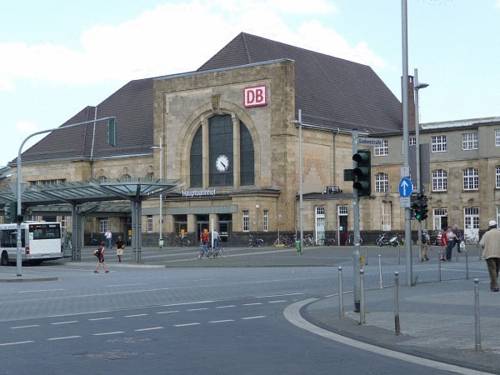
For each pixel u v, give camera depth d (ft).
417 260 154.71
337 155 269.44
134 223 172.04
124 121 312.71
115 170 302.86
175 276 122.31
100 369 37.70
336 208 243.60
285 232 248.11
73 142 319.68
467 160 240.94
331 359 40.47
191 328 54.24
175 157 275.80
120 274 133.49
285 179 249.14
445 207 244.42
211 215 258.57
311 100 269.03
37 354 42.75
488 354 40.81
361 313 54.60
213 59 279.69
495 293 75.87
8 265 179.01
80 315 64.03
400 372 36.65
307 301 74.84
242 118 259.60
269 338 48.78
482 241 78.07
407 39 88.02
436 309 61.77
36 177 323.37
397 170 253.44
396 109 317.01
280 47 287.48
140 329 53.88
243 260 169.68
